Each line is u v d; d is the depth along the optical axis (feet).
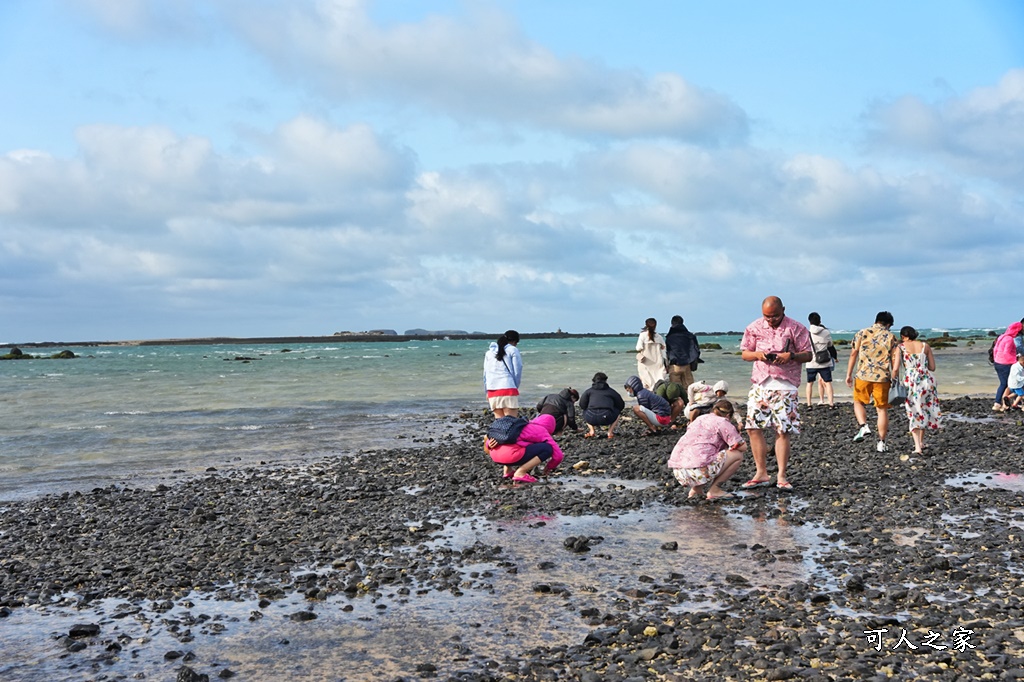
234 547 26.35
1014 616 17.97
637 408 50.88
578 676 15.81
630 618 18.80
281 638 18.25
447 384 113.29
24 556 25.96
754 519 28.58
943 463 39.09
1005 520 27.30
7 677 16.40
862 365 43.57
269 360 232.94
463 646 17.48
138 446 52.80
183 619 19.60
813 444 46.50
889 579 20.94
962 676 15.06
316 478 40.22
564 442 49.03
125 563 24.57
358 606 20.29
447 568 23.07
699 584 21.11
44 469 44.39
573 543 24.97
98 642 18.28
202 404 83.15
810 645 16.71
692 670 15.78
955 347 221.66
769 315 33.06
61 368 190.70
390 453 48.11
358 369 163.73
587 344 499.10
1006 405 61.93
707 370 125.39
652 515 29.76
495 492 34.91
